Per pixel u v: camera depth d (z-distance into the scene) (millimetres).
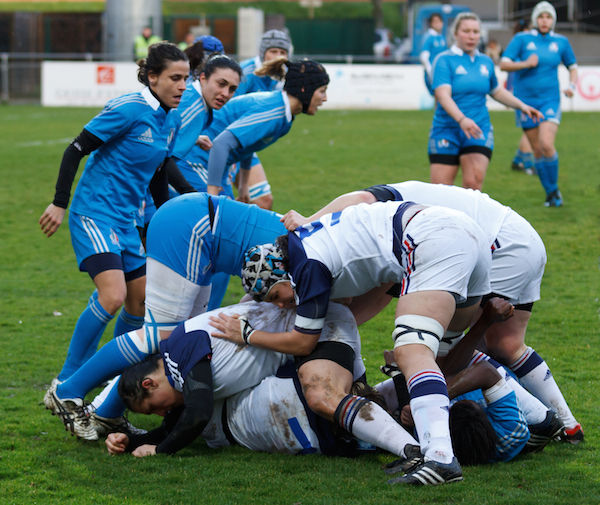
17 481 6805
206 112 10867
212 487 6609
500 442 7211
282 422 7359
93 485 6734
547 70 19781
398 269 7043
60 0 68625
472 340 7336
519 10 55531
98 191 8891
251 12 62781
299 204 20266
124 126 8742
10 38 67875
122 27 56438
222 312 7719
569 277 14430
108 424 7977
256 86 14422
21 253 16859
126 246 9062
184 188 10320
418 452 6766
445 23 53562
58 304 13219
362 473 6914
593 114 43281
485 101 16422
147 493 6500
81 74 51562
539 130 19891
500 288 7895
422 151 30266
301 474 6887
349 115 45031
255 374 7527
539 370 8031
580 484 6625
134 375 7496
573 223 18281
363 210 7246
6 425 8211
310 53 68125
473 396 7668
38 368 10109
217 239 8094
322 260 7043
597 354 10406
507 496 6309
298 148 31531
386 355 7688
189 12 76500
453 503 6203
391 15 89062
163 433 7809
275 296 7355
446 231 6809
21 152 31422
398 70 49000
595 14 54406
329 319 7461
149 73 8867
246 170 13391
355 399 7031
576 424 7863
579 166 26203
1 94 53938
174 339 7477
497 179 23891
